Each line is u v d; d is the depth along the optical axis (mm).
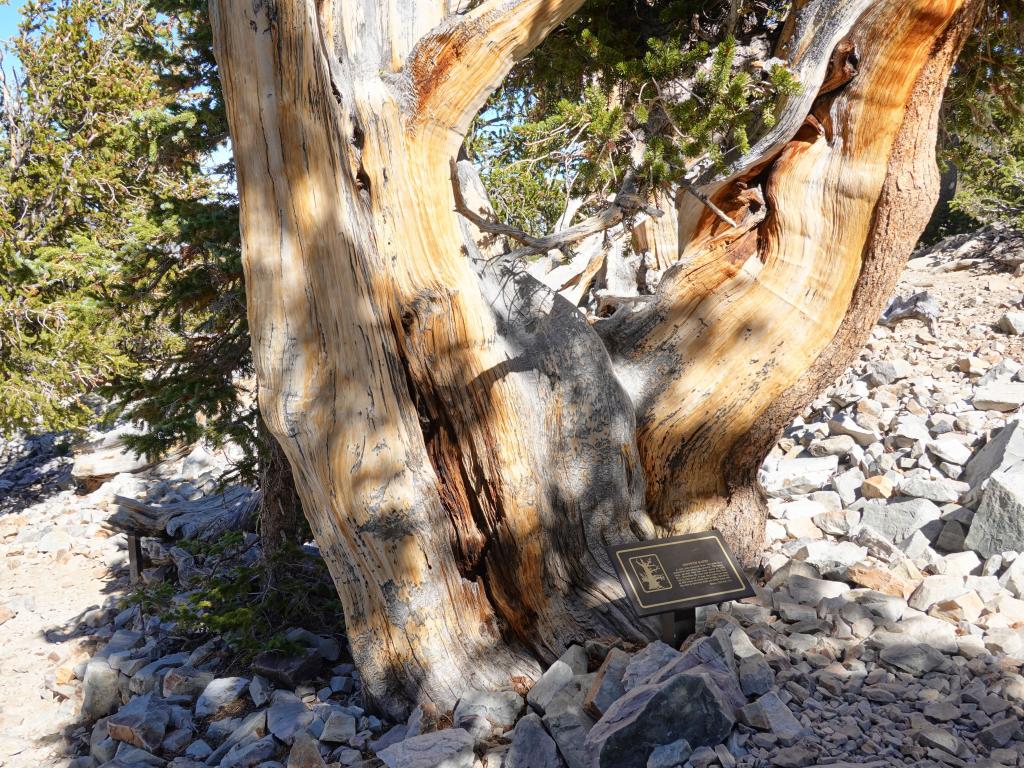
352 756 4219
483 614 4641
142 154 7805
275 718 4746
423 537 4414
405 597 4406
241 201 4324
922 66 4383
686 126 4379
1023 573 4871
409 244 4352
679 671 3615
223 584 6062
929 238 14758
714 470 5188
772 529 6074
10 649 7824
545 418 4684
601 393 4762
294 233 4215
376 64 4469
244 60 4074
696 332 4945
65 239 13797
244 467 7016
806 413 8266
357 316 4301
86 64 13828
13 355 11938
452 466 4691
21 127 14039
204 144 7102
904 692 3834
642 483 5047
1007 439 5984
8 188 13062
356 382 4312
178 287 6664
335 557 4562
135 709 5328
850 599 4719
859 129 4594
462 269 4430
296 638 5586
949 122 6602
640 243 8922
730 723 3477
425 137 4281
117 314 7895
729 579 4113
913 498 6020
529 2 4082
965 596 4672
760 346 4867
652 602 3963
